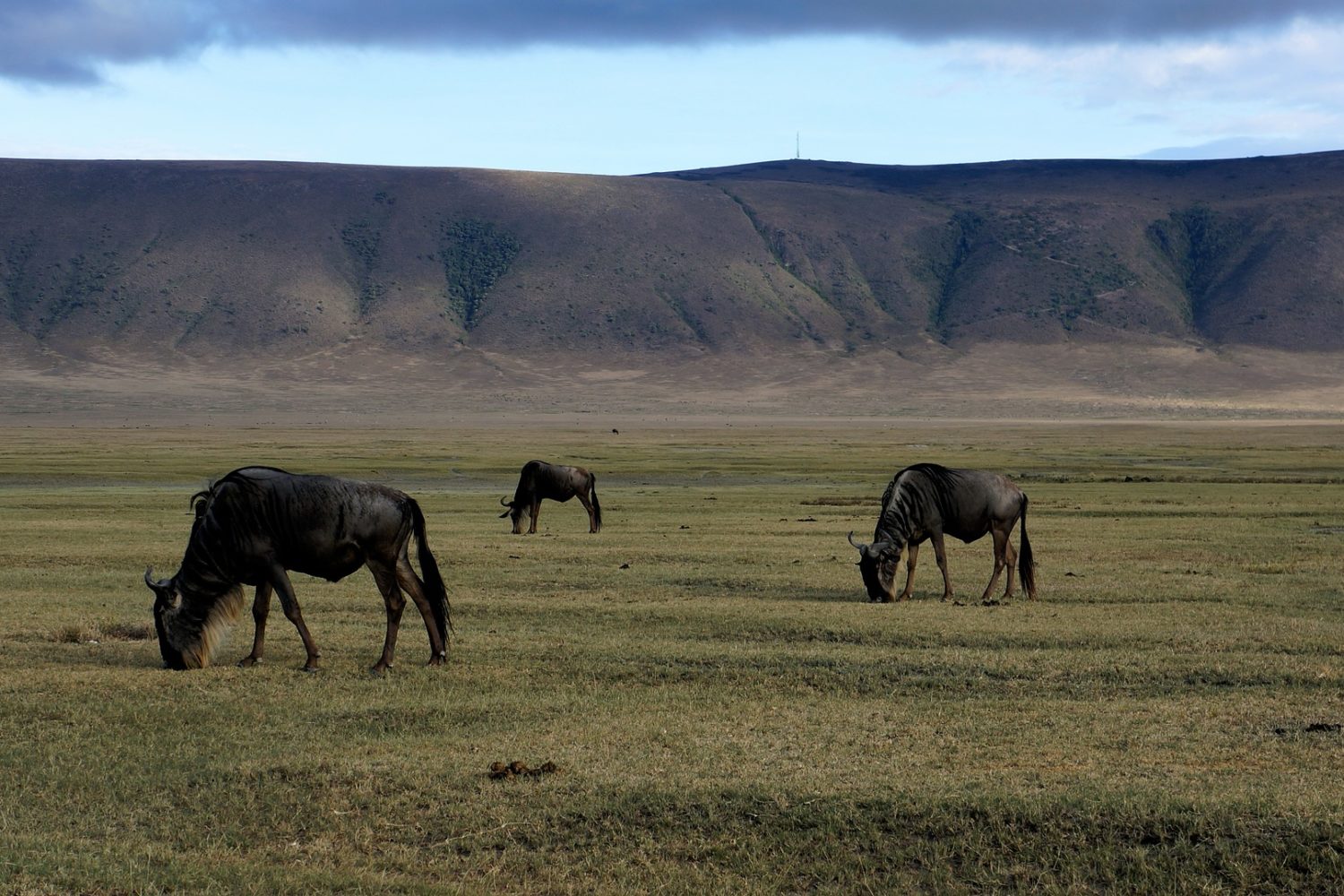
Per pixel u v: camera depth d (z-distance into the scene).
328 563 14.88
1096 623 18.47
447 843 9.40
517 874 8.97
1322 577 23.77
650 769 10.77
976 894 8.63
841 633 17.52
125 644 16.97
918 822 9.47
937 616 19.12
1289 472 63.97
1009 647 16.67
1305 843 8.88
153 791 10.42
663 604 20.42
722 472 64.25
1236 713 12.70
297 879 8.70
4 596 21.27
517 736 11.95
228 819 9.87
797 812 9.63
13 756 11.23
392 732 12.16
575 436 111.50
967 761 10.98
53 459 69.31
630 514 40.53
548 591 22.17
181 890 8.56
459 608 19.94
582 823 9.65
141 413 170.38
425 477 61.03
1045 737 11.78
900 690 14.09
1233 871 8.68
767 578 23.59
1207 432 127.44
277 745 11.63
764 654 15.98
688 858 9.18
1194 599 21.17
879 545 21.17
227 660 15.80
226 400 190.25
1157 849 8.99
